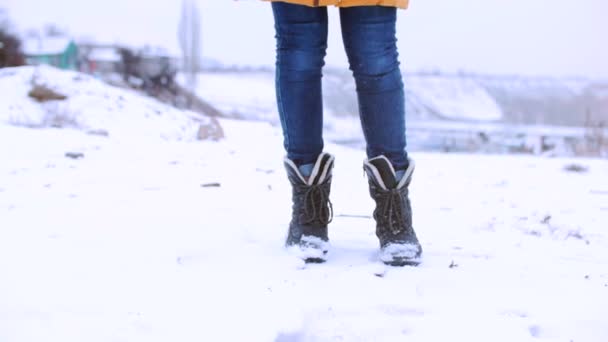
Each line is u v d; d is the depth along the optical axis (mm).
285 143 2025
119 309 1500
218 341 1347
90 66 36594
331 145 7477
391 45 1915
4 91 9672
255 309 1502
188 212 2633
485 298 1638
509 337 1414
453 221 2775
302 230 1966
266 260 1884
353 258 1968
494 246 2244
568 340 1436
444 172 5336
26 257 1874
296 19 1911
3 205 2717
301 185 1963
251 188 3473
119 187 3350
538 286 1745
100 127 8500
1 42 25344
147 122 9039
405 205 1937
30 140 5391
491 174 5270
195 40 38875
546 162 6793
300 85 1943
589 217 3107
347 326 1454
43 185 3352
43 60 39969
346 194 3498
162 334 1377
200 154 5383
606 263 2047
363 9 1865
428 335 1428
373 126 1940
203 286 1658
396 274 1798
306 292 1626
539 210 3270
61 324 1408
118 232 2207
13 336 1345
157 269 1790
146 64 28938
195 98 30422
